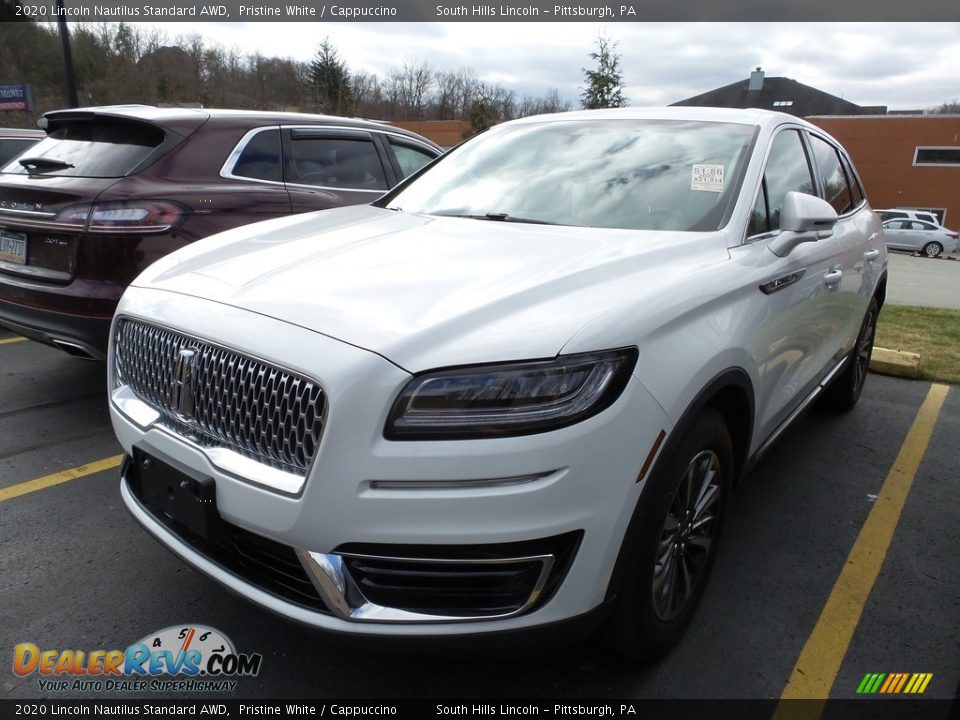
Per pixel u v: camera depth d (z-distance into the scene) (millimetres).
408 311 1850
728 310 2246
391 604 1756
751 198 2732
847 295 3707
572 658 2305
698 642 2406
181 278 2307
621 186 2891
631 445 1797
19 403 4363
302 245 2520
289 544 1761
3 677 2166
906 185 37375
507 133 3604
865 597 2701
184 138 4223
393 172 5656
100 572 2682
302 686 2170
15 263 3887
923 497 3549
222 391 1922
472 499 1651
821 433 4395
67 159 4176
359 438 1660
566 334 1764
